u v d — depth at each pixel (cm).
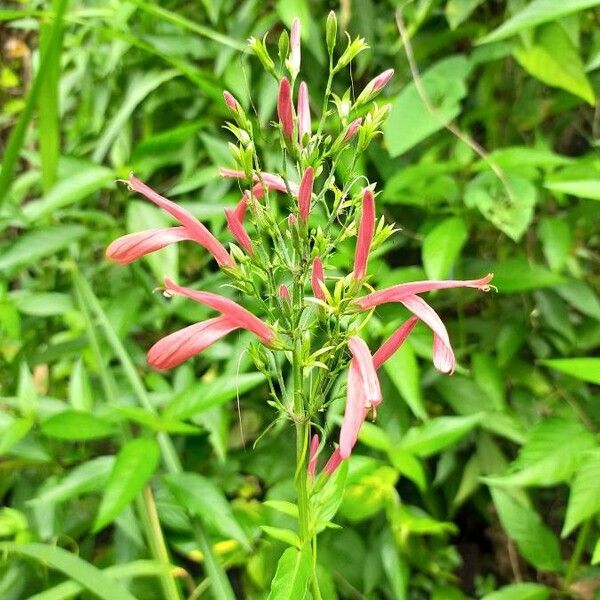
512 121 38
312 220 33
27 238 34
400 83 40
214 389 27
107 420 28
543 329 38
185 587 33
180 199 43
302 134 19
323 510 22
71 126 47
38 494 30
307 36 35
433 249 31
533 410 36
